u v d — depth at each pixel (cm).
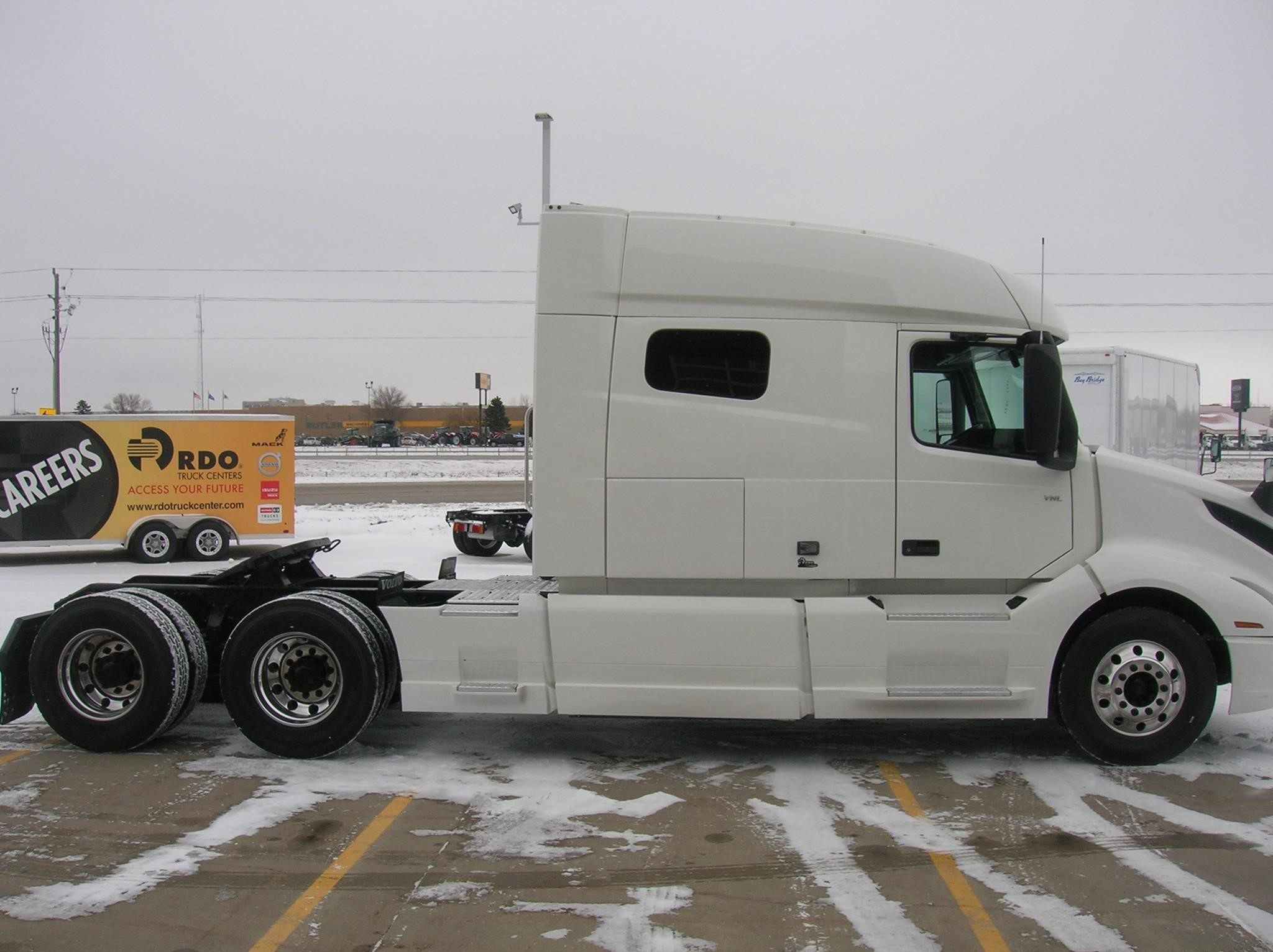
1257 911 353
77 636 542
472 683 520
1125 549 504
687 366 502
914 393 501
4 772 514
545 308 502
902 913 352
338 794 479
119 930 339
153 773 512
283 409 12381
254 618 531
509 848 412
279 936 336
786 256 502
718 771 516
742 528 498
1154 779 497
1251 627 495
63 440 1496
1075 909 354
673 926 342
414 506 2516
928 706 496
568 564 505
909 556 499
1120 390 1205
